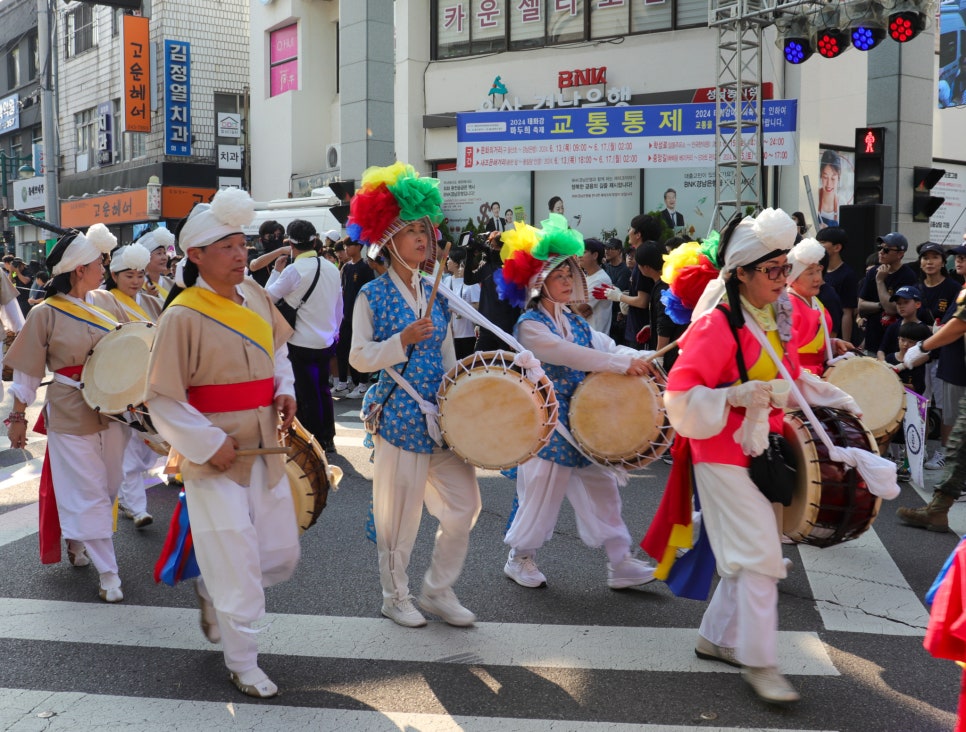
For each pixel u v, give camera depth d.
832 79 17.36
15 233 36.53
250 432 3.80
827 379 5.82
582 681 3.89
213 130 26.78
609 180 17.73
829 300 7.62
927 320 8.22
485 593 4.96
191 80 26.28
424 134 19.86
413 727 3.52
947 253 8.87
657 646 4.25
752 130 15.47
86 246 5.17
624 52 17.67
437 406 4.30
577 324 4.87
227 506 3.69
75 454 5.00
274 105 24.16
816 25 13.06
